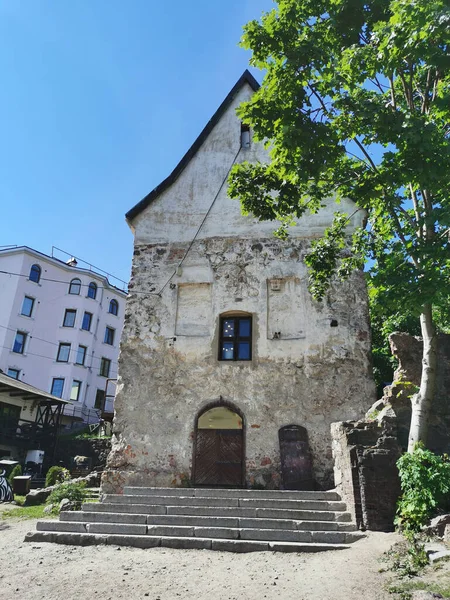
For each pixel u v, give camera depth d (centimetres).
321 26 908
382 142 838
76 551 715
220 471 1202
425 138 732
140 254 1460
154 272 1434
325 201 1420
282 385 1251
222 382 1279
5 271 3841
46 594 543
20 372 3634
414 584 520
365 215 1380
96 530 790
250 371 1277
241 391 1262
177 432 1250
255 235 1420
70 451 2831
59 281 4069
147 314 1387
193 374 1301
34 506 1239
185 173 1539
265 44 871
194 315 1372
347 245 1354
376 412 948
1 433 2614
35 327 3812
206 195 1498
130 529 782
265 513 831
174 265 1434
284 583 566
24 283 3806
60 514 848
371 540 705
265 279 1367
